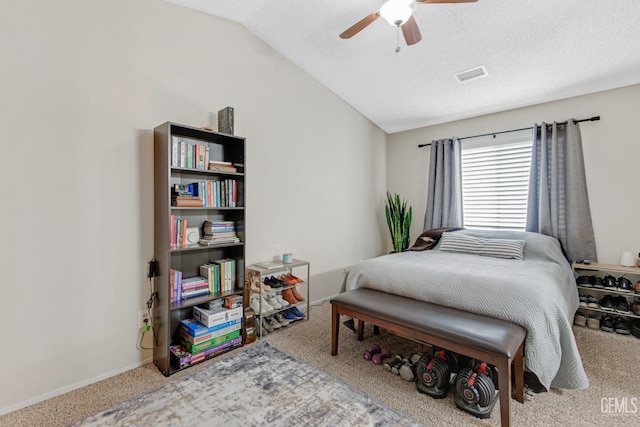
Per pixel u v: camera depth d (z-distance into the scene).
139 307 2.18
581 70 2.83
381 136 4.73
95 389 1.91
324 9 2.49
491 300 1.90
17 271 1.71
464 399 1.69
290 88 3.27
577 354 1.76
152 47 2.25
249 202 2.91
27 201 1.74
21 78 1.71
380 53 2.95
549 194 3.33
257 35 2.94
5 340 1.68
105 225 2.03
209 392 1.34
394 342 2.58
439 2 1.80
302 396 1.32
